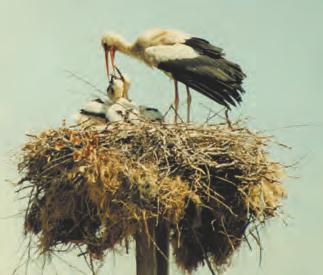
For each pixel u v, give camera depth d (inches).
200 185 553.9
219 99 685.9
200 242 613.9
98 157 547.2
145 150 563.8
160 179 549.0
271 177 570.6
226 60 693.9
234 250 600.1
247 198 563.8
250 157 571.8
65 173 557.0
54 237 582.9
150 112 643.5
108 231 549.3
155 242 552.7
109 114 622.5
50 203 567.2
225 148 571.5
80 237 582.2
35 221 586.6
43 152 571.8
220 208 570.6
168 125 578.9
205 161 560.4
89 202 561.6
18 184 581.0
